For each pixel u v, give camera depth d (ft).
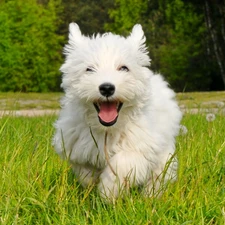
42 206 5.58
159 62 49.16
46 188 5.88
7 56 44.32
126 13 58.18
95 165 5.99
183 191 5.97
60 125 6.14
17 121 9.89
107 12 66.28
